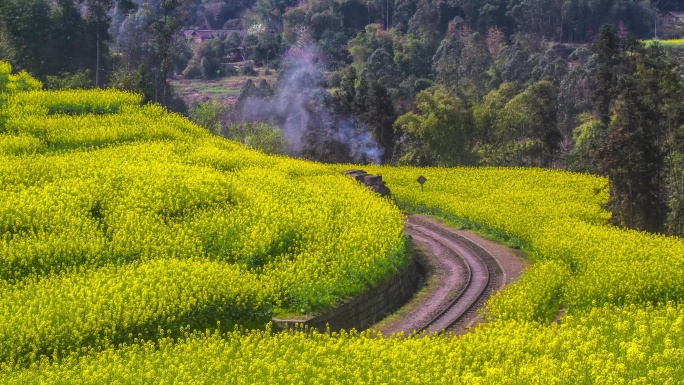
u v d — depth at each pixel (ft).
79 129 154.61
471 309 98.84
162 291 82.28
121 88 255.50
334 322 89.76
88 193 112.98
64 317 76.84
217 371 66.80
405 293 108.06
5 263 91.56
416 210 163.84
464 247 131.95
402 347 71.26
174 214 111.86
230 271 89.76
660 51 250.16
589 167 218.59
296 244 104.47
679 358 65.51
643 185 154.30
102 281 85.76
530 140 250.78
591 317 80.28
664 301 94.38
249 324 84.12
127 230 102.89
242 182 130.93
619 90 172.04
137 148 147.02
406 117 260.21
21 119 156.04
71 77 248.32
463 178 193.36
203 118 264.93
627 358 65.26
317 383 63.62
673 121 161.07
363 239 106.93
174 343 77.77
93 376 64.90
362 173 167.12
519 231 131.23
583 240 117.50
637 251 111.24
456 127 254.06
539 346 70.90
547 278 97.35
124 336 76.64
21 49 261.85
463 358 69.46
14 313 76.95
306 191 130.62
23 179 119.65
